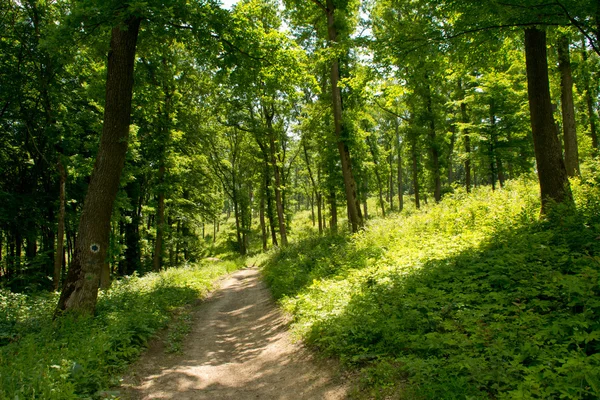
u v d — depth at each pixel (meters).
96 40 10.08
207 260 33.50
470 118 23.36
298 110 30.22
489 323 4.88
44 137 17.33
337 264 12.08
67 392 4.36
